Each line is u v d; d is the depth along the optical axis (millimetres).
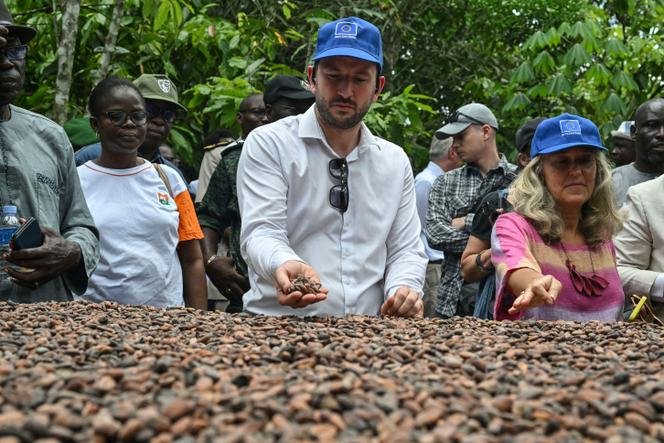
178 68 7105
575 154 3248
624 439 1475
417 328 2717
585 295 3266
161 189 3902
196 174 7434
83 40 6148
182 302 3938
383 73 8141
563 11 8586
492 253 3289
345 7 7527
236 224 4312
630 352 2350
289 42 8289
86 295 3656
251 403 1598
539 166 3340
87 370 1932
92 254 3318
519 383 1861
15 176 3215
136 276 3701
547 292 2885
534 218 3254
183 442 1384
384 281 3250
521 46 8805
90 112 3863
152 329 2607
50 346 2217
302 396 1638
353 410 1572
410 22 8648
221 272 4316
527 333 2701
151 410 1522
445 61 9234
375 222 3156
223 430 1452
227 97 6078
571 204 3262
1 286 3256
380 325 2756
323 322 2811
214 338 2420
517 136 4875
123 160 3828
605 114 8422
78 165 4258
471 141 4906
